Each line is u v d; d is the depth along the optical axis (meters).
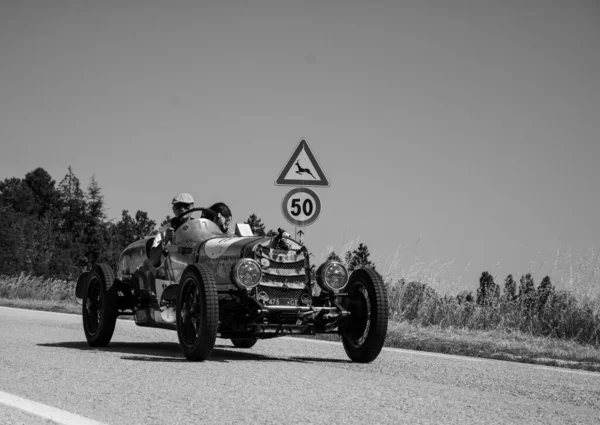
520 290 18.67
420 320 19.02
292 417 7.01
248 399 7.89
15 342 13.33
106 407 7.29
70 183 157.38
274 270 11.74
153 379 9.16
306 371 10.34
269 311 11.45
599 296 17.38
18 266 88.06
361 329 11.90
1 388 8.27
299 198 17.47
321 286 11.80
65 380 8.92
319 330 11.90
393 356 12.75
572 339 16.77
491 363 12.14
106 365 10.40
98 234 152.38
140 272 13.43
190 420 6.77
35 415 6.81
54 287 35.97
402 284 19.86
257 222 87.94
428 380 9.94
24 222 100.69
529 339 16.72
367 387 8.96
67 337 14.99
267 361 11.61
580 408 8.15
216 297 11.05
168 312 12.65
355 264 19.95
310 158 17.53
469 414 7.46
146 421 6.69
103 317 13.48
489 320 18.52
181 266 12.93
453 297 19.42
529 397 8.77
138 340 15.16
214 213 13.70
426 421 7.03
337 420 6.94
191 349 11.23
